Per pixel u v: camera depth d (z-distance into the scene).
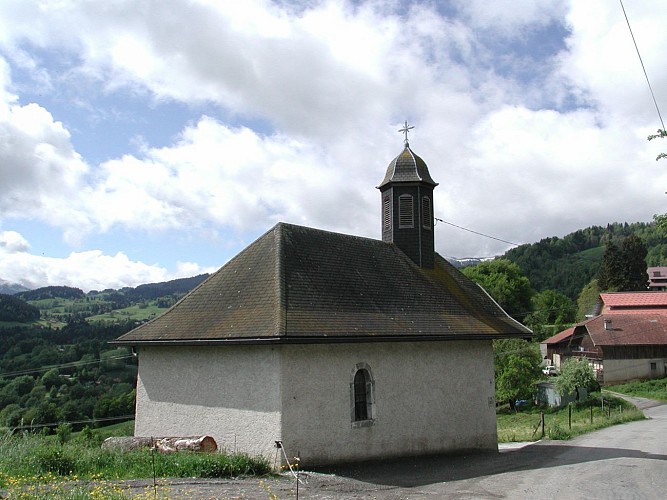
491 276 58.97
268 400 14.28
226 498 9.83
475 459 17.66
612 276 80.88
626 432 26.22
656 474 14.70
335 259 18.39
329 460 14.92
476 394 19.67
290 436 14.12
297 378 14.50
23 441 13.34
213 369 15.40
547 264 121.19
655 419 32.84
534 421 36.47
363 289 17.89
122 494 9.14
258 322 14.54
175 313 16.84
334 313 15.85
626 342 53.50
